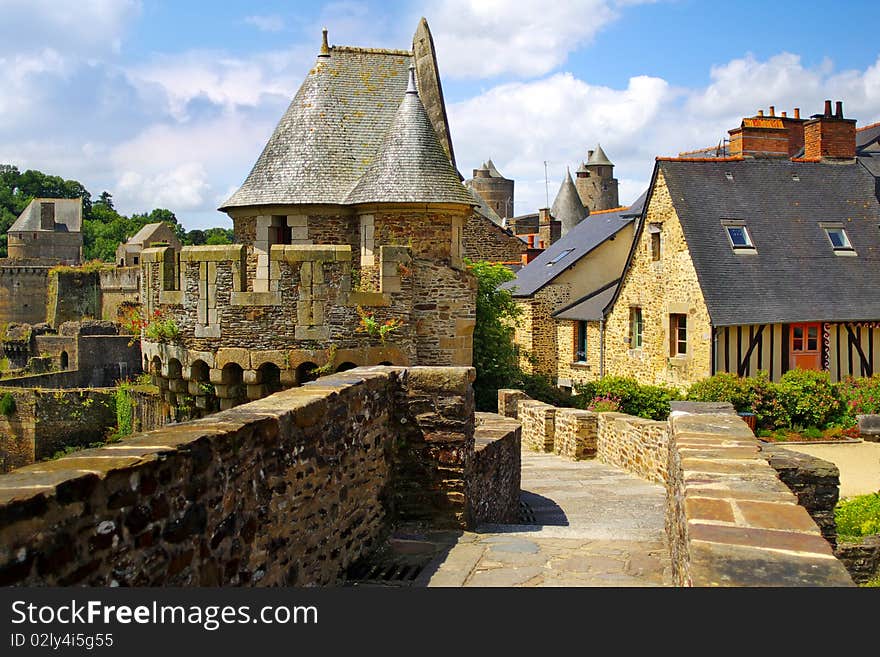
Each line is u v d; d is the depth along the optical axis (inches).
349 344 486.6
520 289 1192.8
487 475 303.4
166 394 543.2
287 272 484.1
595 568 215.9
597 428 573.9
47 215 3201.3
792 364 785.6
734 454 185.8
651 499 402.6
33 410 1259.2
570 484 453.7
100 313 2487.7
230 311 490.0
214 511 131.5
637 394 813.9
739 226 837.8
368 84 634.2
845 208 878.4
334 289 484.7
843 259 833.5
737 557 110.6
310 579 178.9
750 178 882.8
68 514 96.2
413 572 210.4
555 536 250.7
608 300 1059.9
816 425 702.5
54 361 1765.5
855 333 797.9
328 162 590.9
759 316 768.9
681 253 824.9
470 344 547.2
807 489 258.8
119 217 4239.7
